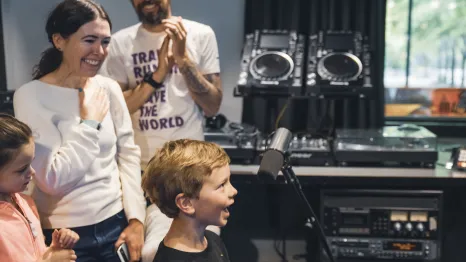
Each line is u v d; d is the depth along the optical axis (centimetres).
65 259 186
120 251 206
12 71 388
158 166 169
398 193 320
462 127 396
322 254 329
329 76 341
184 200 167
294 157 332
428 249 321
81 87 226
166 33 283
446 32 397
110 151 234
